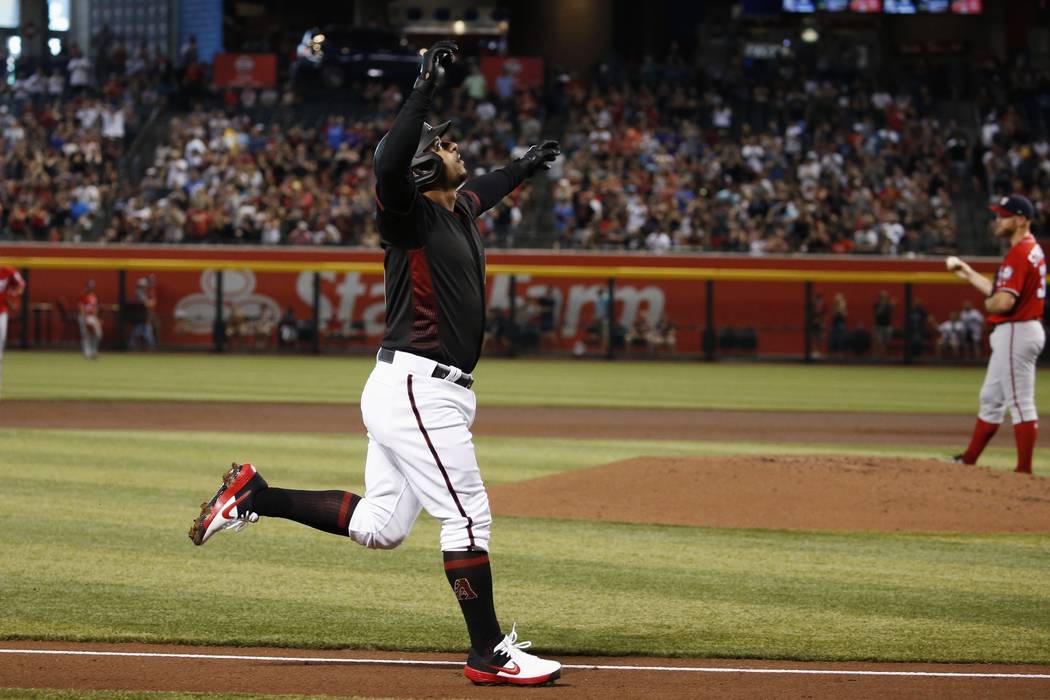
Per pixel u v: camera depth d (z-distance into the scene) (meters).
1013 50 63.44
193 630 8.14
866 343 42.59
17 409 23.73
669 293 43.69
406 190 6.55
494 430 21.72
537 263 43.50
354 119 53.72
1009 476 13.91
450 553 6.96
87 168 48.12
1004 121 51.72
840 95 55.06
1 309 24.77
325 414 23.78
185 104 54.59
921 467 14.07
